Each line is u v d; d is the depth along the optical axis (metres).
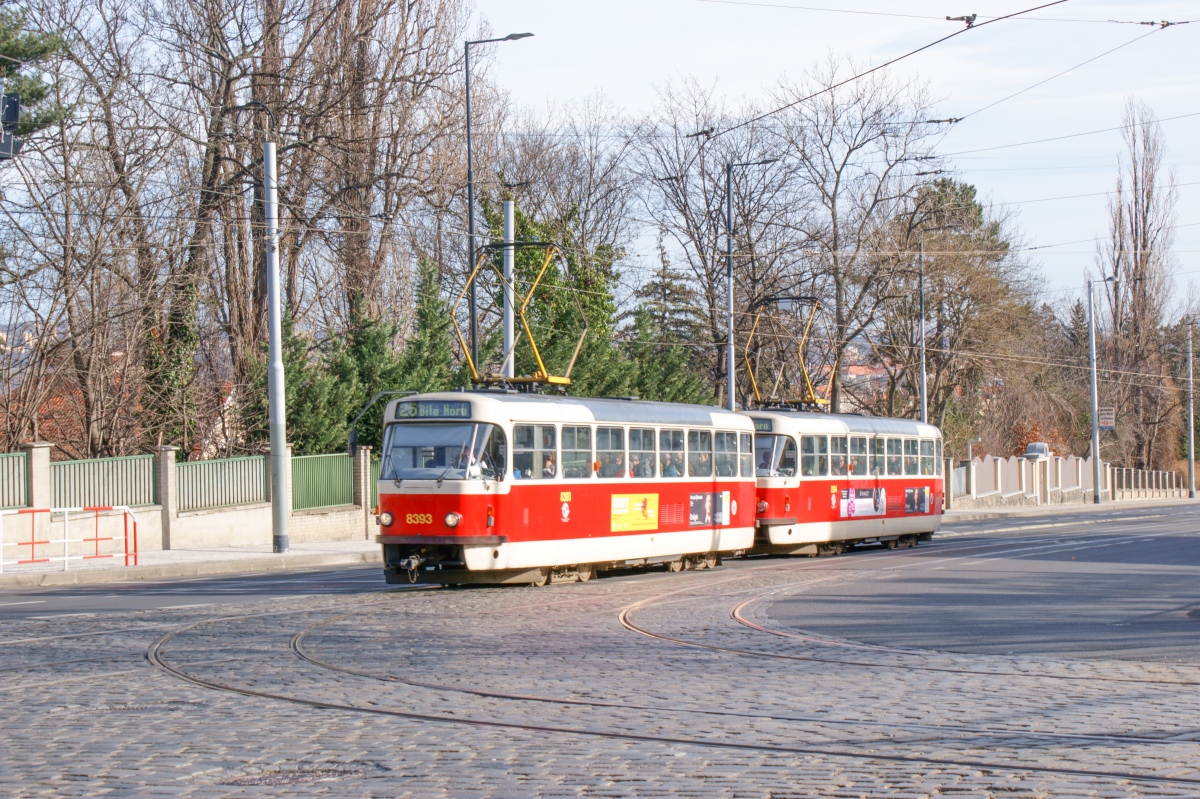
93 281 34.22
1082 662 12.75
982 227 59.28
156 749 8.73
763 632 15.13
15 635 14.90
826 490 30.36
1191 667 12.40
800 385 61.53
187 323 36.78
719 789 7.48
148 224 35.78
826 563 26.97
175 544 31.14
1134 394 83.31
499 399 20.89
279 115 40.47
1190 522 45.72
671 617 16.66
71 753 8.65
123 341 35.44
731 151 55.44
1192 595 19.47
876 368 65.44
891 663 12.68
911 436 34.75
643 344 55.25
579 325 49.69
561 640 14.33
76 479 29.08
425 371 39.66
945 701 10.50
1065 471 75.88
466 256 50.75
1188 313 84.38
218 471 32.88
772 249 55.50
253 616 16.69
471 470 20.17
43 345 33.38
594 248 59.97
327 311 45.16
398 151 43.25
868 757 8.35
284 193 40.34
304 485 35.38
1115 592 20.02
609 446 22.91
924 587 20.91
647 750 8.59
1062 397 80.56
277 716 9.91
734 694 10.84
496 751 8.59
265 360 38.84
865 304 55.19
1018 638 14.66
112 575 24.80
